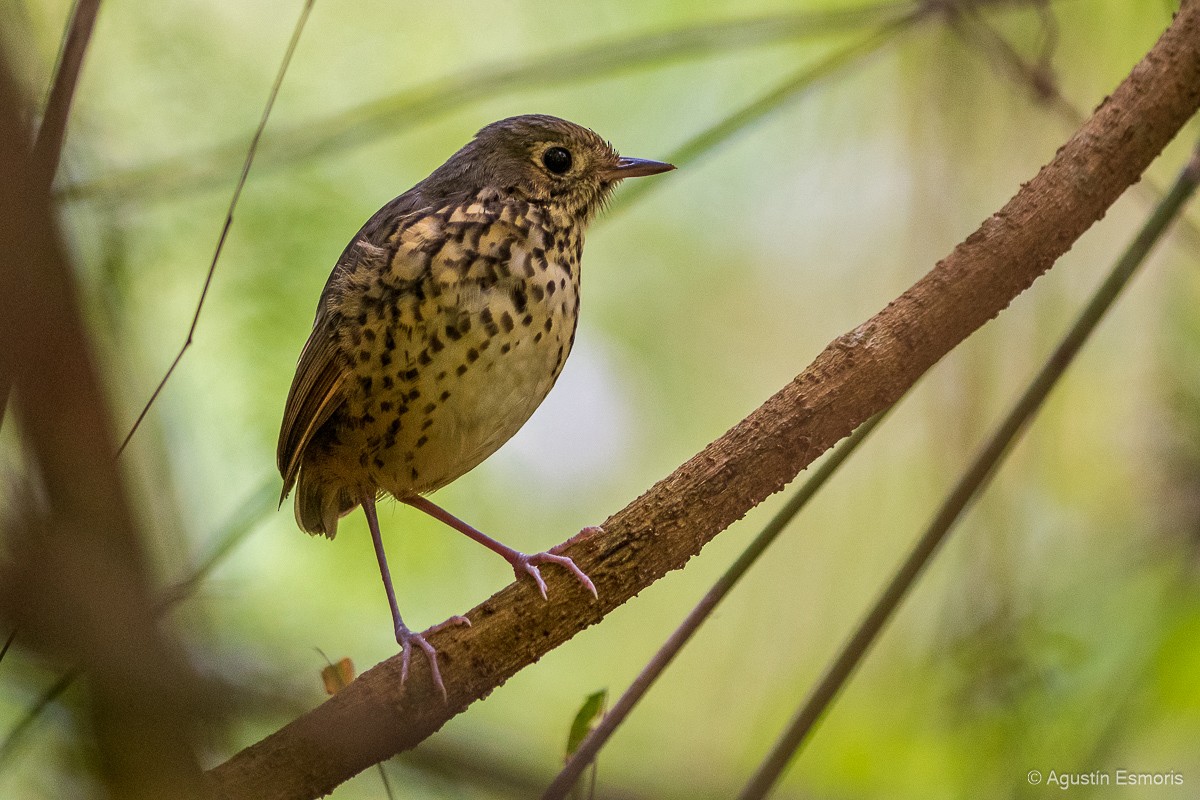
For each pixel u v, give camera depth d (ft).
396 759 33.78
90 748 15.62
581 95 47.32
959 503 25.29
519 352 29.25
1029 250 23.99
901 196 47.88
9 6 19.56
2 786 26.50
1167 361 40.83
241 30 42.50
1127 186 24.49
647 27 45.65
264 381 35.99
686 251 50.75
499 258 29.25
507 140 31.40
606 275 50.80
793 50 47.42
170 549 21.95
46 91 29.22
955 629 38.01
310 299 37.01
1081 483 41.04
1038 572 38.78
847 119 48.16
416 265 28.60
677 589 45.83
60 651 15.75
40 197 14.47
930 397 43.37
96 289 23.89
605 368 49.67
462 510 43.39
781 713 43.09
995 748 34.73
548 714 44.68
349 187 40.42
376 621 39.17
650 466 48.52
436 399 29.07
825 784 37.99
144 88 39.19
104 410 14.62
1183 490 39.09
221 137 39.47
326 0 43.83
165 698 15.46
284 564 38.99
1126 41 42.65
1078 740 34.50
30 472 15.26
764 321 50.01
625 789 36.83
